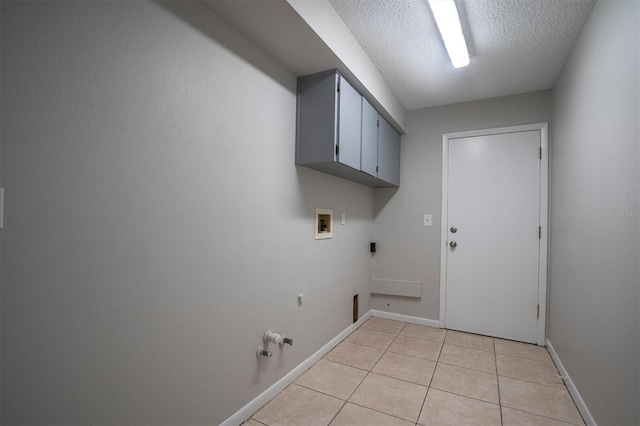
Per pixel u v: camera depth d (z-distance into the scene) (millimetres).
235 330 1494
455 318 2904
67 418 882
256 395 1631
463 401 1729
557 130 2357
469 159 2895
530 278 2631
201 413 1310
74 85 886
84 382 920
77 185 896
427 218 3053
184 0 1227
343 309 2648
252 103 1583
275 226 1772
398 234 3180
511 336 2678
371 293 3289
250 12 1343
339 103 1886
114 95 983
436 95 2775
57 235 855
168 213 1163
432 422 1547
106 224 968
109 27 970
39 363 827
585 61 1699
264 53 1665
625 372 1168
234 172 1474
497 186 2779
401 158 3193
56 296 856
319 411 1629
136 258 1056
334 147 1830
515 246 2695
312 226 2162
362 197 3023
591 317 1530
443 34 1768
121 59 1003
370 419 1564
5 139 761
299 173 1993
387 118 2693
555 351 2270
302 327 2047
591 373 1516
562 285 2117
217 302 1389
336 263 2520
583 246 1681
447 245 2963
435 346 2508
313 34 1512
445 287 2951
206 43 1319
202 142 1301
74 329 896
